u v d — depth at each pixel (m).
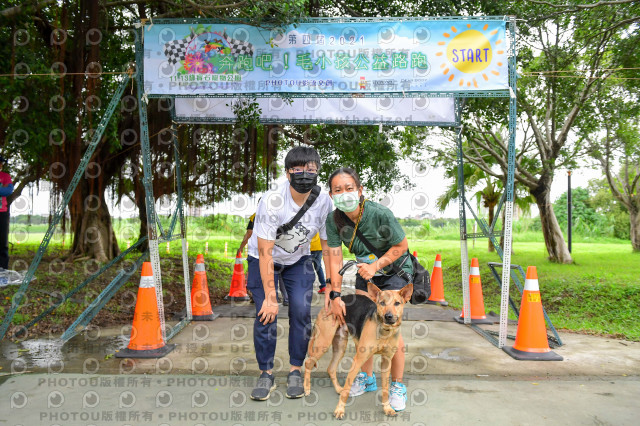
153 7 10.05
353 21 4.61
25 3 6.81
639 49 9.66
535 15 9.27
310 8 8.05
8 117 7.46
